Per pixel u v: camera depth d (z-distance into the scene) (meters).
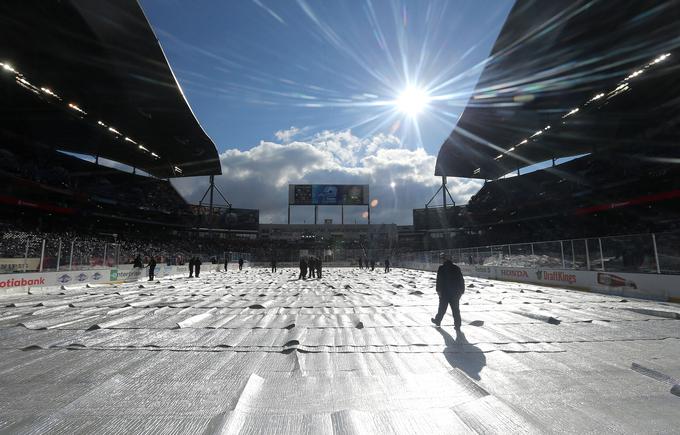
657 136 36.44
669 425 2.68
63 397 3.27
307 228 72.44
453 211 66.50
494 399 3.10
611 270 13.74
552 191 47.56
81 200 40.47
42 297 12.80
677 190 30.27
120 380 3.70
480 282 20.19
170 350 5.07
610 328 6.58
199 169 60.50
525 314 8.22
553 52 27.61
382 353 4.88
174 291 15.16
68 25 21.73
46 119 36.69
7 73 27.27
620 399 3.20
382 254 62.66
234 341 5.65
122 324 7.16
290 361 4.49
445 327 6.77
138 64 26.34
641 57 26.45
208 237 63.47
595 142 46.19
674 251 11.29
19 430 2.58
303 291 15.12
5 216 34.91
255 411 2.92
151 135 41.91
